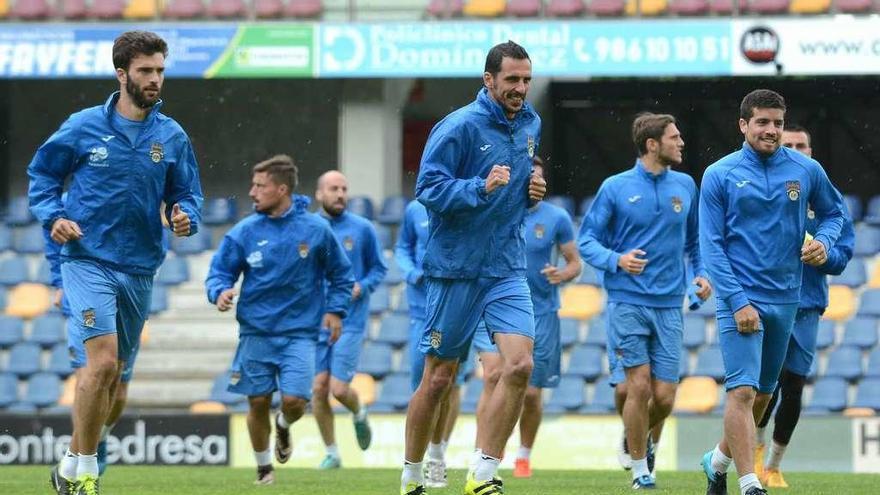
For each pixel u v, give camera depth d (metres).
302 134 52.56
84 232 17.48
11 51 47.03
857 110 54.09
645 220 23.41
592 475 29.20
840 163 54.34
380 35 45.91
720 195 17.23
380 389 42.31
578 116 55.16
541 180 16.69
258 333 24.34
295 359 24.36
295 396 24.27
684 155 54.78
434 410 17.19
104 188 17.45
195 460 33.59
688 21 44.94
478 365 41.03
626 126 54.91
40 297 46.97
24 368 43.28
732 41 44.81
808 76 53.31
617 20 46.41
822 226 17.66
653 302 23.31
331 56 46.03
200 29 46.41
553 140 55.03
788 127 22.75
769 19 44.69
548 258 27.00
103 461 23.80
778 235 17.14
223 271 24.34
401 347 43.16
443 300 16.73
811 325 21.94
